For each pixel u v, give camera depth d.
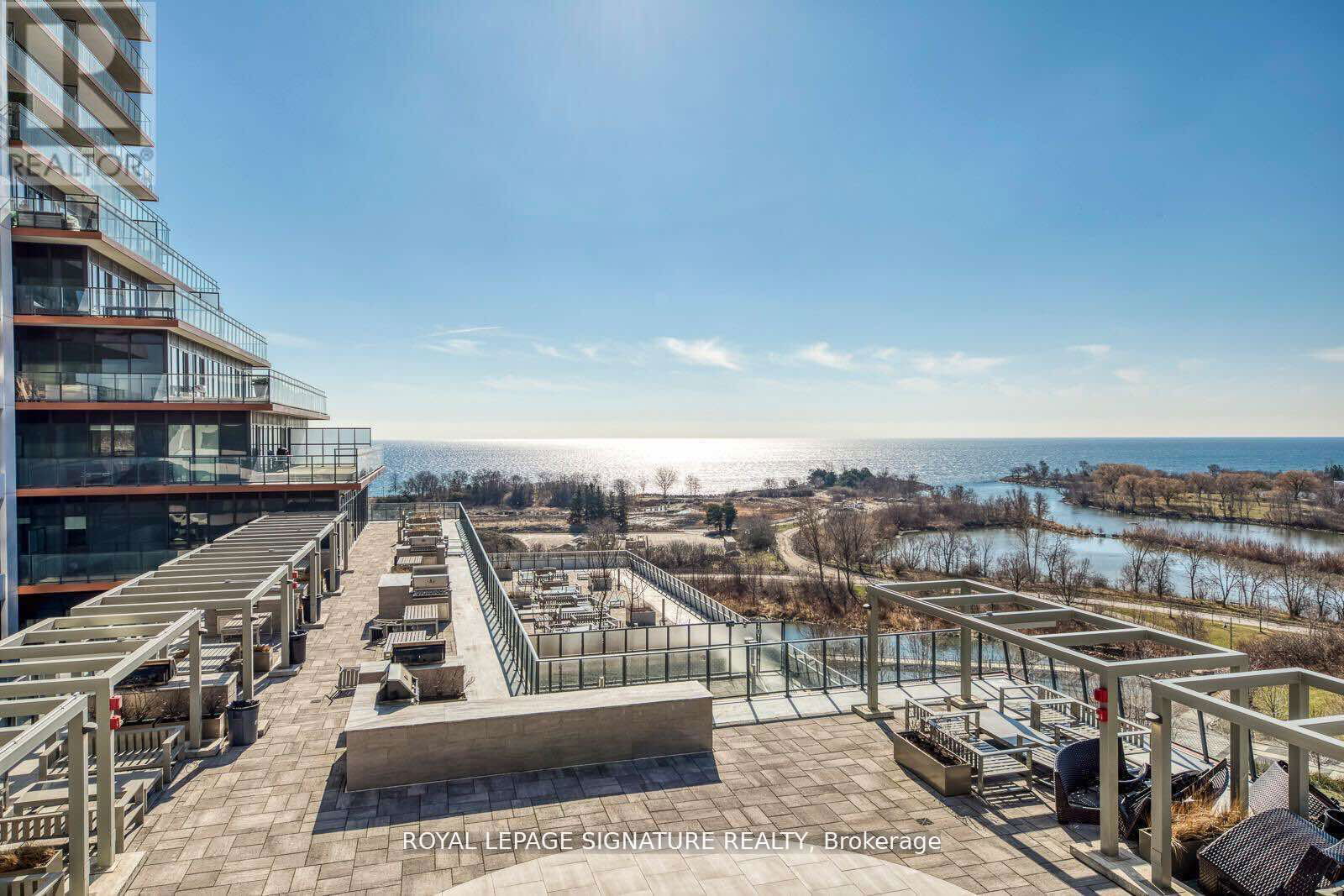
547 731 11.10
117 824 8.64
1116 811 8.65
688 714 11.75
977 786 10.42
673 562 68.00
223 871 8.34
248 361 35.50
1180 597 58.56
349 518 31.91
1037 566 68.06
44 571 23.56
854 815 9.78
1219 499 139.50
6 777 10.39
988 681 15.48
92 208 23.56
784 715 13.44
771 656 14.95
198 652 11.66
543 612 28.64
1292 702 8.88
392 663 14.44
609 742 11.38
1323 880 7.25
